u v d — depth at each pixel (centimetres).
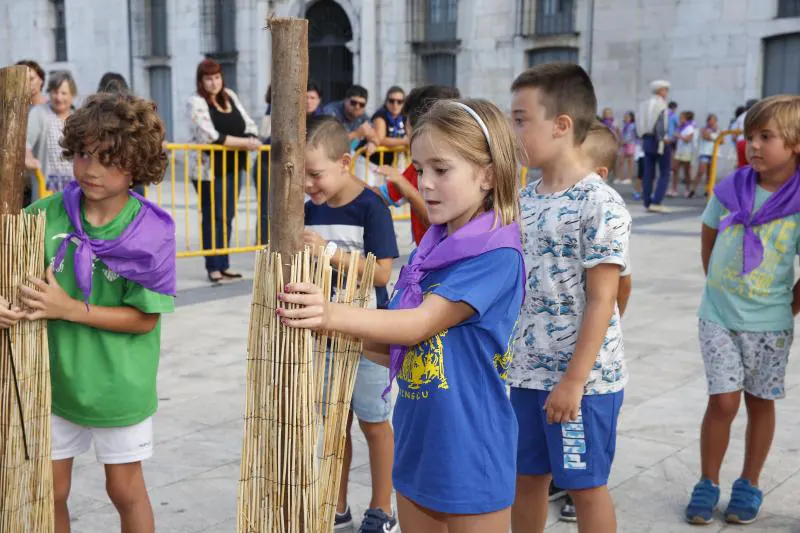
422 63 1942
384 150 834
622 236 226
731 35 1577
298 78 166
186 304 651
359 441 384
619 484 336
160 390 450
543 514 250
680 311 627
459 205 185
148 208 229
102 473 347
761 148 291
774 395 302
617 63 1691
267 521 178
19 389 208
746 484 310
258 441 178
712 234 320
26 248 207
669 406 424
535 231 239
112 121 211
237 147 733
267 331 174
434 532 202
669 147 1296
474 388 190
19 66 199
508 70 1816
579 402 225
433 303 183
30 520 215
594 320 225
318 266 174
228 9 2175
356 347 191
